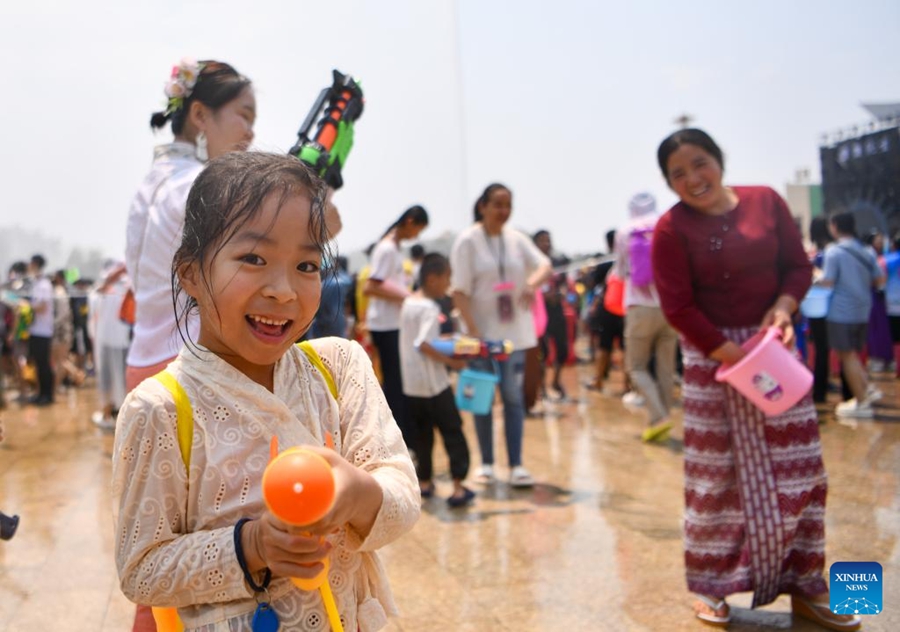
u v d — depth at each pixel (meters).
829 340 6.15
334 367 1.43
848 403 6.21
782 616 2.74
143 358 2.12
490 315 4.61
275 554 1.10
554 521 3.87
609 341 8.44
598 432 6.11
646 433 5.67
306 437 1.28
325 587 1.20
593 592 2.97
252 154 1.28
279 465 1.03
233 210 1.20
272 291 1.19
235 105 2.29
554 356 8.02
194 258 1.26
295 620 1.24
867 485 4.04
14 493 4.74
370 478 1.17
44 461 5.72
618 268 6.01
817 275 6.37
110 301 7.02
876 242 8.20
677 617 2.74
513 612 2.81
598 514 3.96
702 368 2.71
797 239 2.76
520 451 4.57
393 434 1.38
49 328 9.02
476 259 4.59
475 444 5.90
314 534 1.10
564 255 11.02
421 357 4.32
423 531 3.79
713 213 2.72
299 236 1.21
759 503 2.61
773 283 2.70
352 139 2.52
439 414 4.27
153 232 2.12
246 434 1.24
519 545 3.53
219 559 1.15
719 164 2.71
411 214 4.95
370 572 1.39
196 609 1.25
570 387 8.83
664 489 4.41
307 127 2.39
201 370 1.26
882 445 4.95
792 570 2.68
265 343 1.22
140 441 1.21
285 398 1.31
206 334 1.29
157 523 1.21
